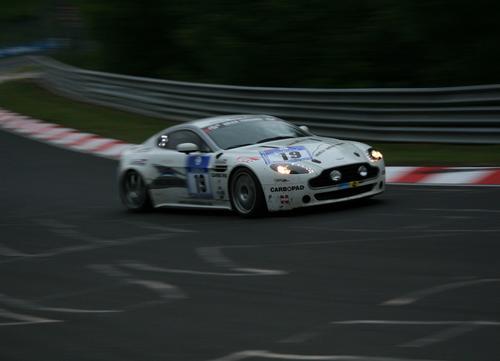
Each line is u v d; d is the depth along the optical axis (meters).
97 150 29.36
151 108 34.75
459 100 22.80
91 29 49.75
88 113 37.53
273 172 15.07
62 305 10.51
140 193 18.52
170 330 8.83
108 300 10.52
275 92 27.62
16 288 11.83
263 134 16.81
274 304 9.49
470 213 14.19
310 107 26.39
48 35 76.50
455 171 19.55
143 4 47.75
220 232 14.63
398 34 34.34
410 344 7.53
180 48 47.62
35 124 36.53
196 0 41.69
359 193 15.55
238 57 38.62
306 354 7.57
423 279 9.89
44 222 18.03
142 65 48.62
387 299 9.16
